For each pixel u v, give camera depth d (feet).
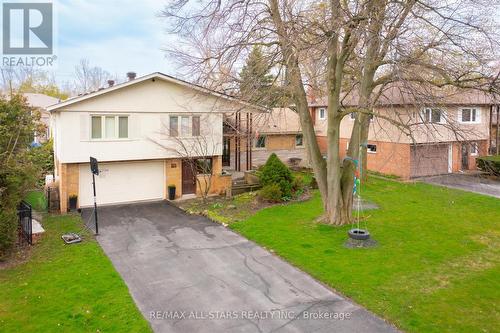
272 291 34.91
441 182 85.76
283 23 43.16
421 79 43.06
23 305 31.96
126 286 35.91
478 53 45.47
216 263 41.63
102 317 30.25
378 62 46.60
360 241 45.70
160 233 52.65
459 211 62.13
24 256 43.29
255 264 41.19
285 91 51.29
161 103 70.28
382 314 30.48
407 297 33.04
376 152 96.07
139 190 72.02
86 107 64.28
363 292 34.01
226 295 34.22
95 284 36.11
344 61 49.70
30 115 52.65
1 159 42.50
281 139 103.14
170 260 42.57
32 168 45.06
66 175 64.69
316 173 55.11
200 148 73.56
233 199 71.97
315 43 40.88
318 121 117.39
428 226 53.62
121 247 46.91
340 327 28.86
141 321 29.68
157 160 73.00
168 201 72.02
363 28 39.60
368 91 51.03
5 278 37.32
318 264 40.19
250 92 48.24
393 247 45.09
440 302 32.17
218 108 65.21
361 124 53.01
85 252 44.73
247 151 88.02
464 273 37.99
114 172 69.67
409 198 71.05
